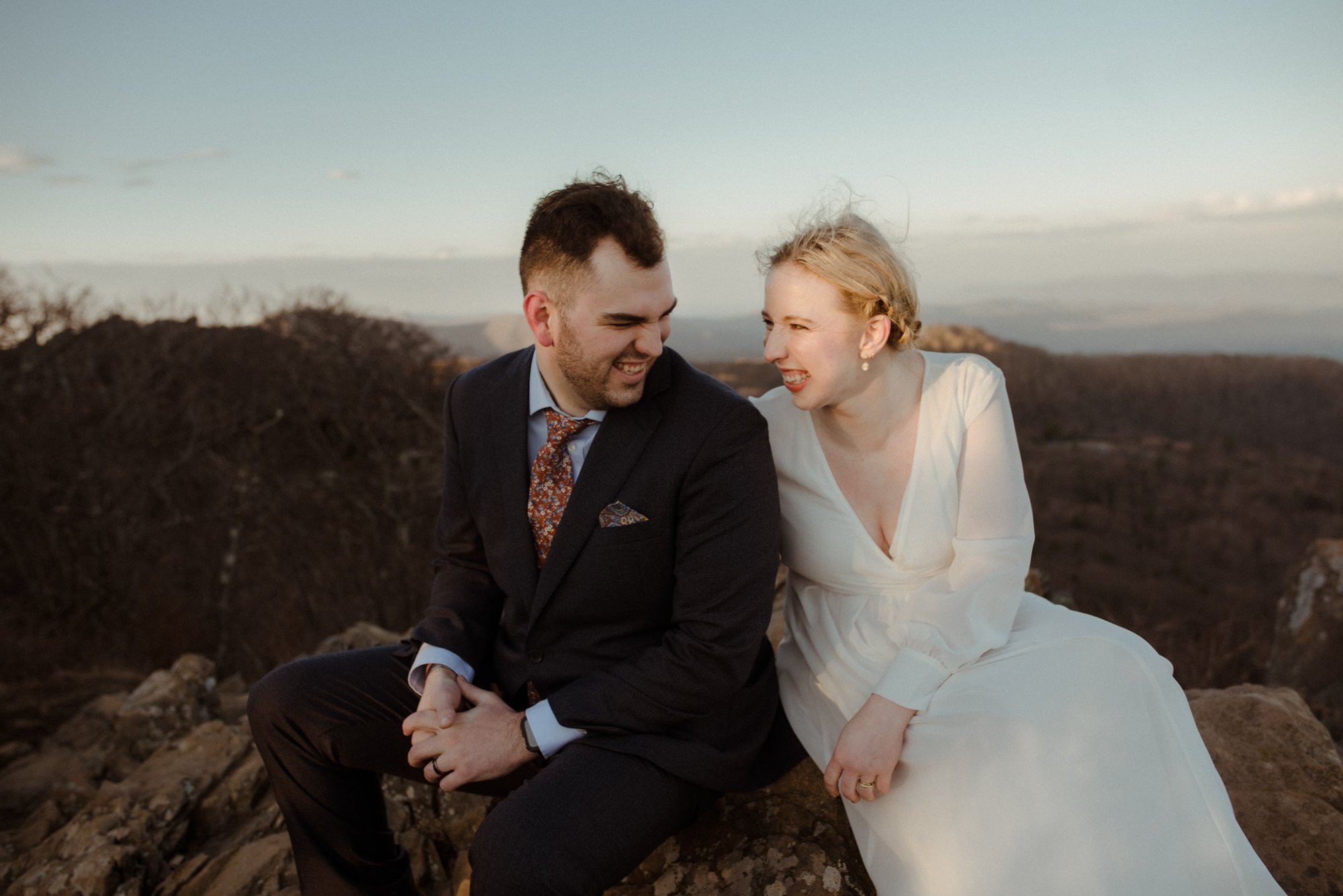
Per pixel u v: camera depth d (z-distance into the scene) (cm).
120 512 1176
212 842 246
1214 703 206
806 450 177
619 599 162
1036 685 147
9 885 226
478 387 179
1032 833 140
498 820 138
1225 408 4753
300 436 1333
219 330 1326
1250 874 137
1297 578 420
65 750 360
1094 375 5200
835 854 163
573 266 146
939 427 169
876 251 153
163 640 980
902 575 171
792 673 189
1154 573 1714
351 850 171
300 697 166
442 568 188
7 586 1162
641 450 159
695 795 159
